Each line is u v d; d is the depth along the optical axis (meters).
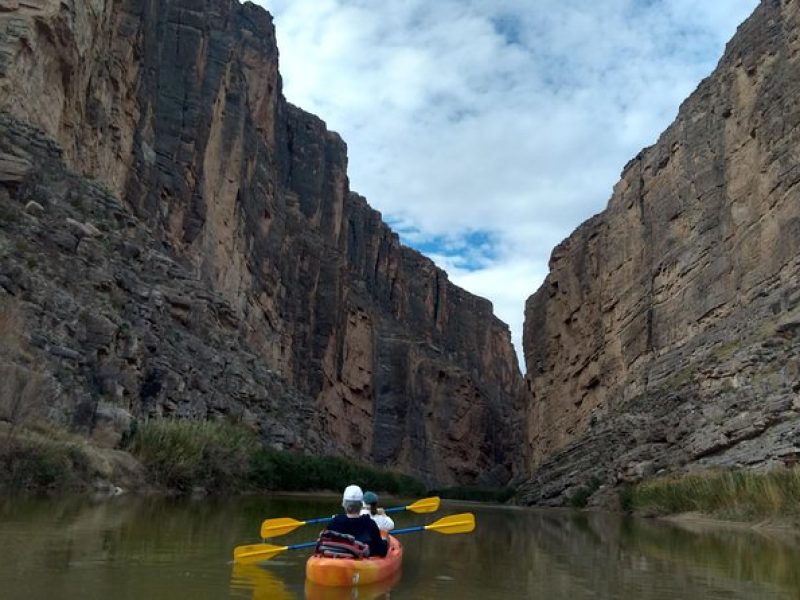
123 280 33.25
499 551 14.42
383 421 95.62
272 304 70.56
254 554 10.04
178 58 56.56
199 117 55.69
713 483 25.98
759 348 33.41
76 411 22.56
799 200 37.06
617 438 44.41
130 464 22.39
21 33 32.16
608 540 17.55
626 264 60.19
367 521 10.05
